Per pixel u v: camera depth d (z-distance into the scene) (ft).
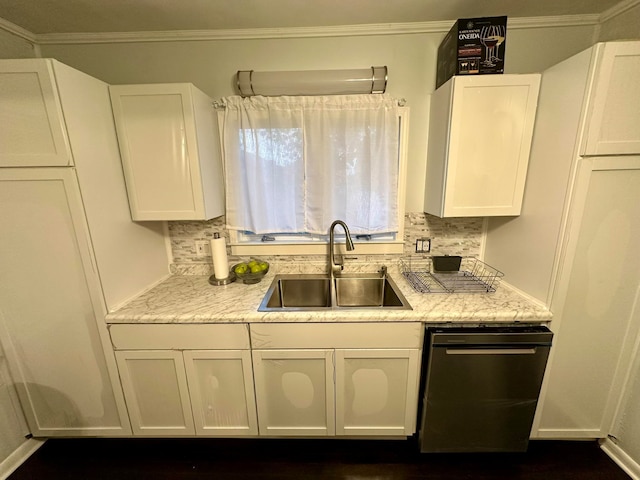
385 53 5.13
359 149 5.28
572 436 4.60
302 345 4.29
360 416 4.64
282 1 4.24
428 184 5.35
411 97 5.26
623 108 3.40
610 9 4.55
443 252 5.85
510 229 4.94
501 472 4.43
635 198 3.67
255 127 5.22
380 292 5.78
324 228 5.54
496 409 4.34
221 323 4.22
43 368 4.48
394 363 4.37
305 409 4.60
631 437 4.33
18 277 4.12
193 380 4.48
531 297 4.47
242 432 4.74
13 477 4.45
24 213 3.88
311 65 5.20
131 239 4.78
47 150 3.63
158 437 5.08
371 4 4.36
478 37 4.16
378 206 5.49
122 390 4.56
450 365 4.15
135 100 4.35
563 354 4.24
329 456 4.73
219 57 5.19
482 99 4.25
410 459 4.66
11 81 3.45
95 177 4.02
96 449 4.90
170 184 4.64
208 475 4.47
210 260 5.95
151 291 5.12
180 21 4.74
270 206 5.57
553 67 3.94
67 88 3.57
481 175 4.50
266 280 5.65
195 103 4.47
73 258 4.03
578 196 3.65
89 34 5.02
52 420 4.70
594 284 3.97
